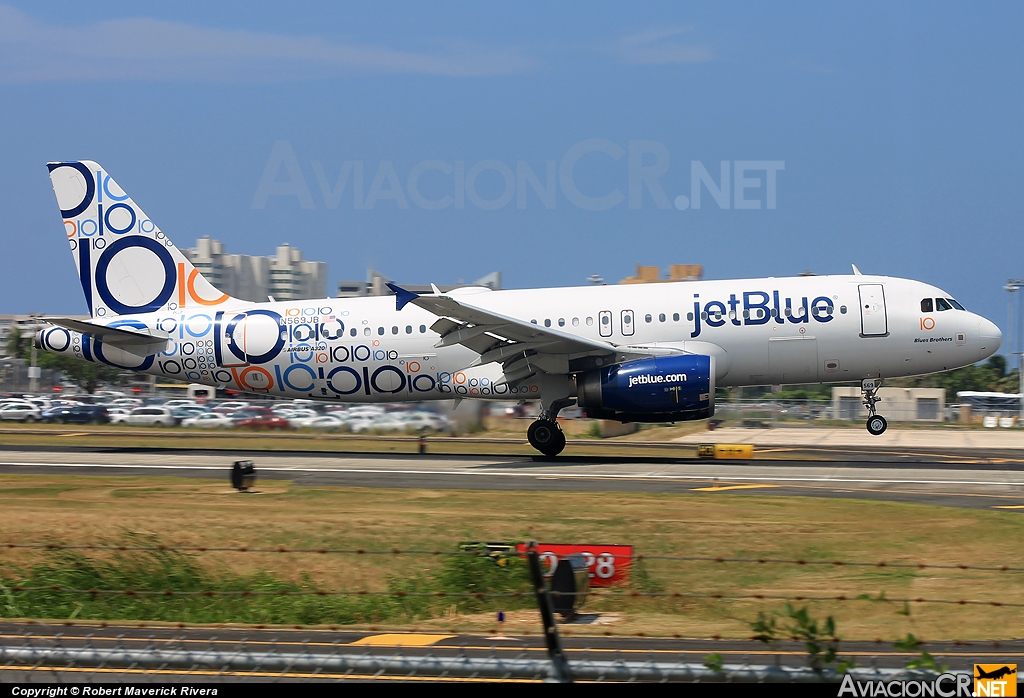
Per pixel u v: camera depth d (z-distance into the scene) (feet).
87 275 446.19
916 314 380.99
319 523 248.32
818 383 399.03
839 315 381.19
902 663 129.39
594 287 408.05
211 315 429.79
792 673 100.32
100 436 595.47
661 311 389.80
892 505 270.46
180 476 355.97
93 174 446.19
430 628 161.89
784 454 469.57
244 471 312.71
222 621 193.36
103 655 105.19
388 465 390.01
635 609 180.96
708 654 132.46
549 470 364.17
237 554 226.79
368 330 414.00
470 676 101.81
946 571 194.08
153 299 444.14
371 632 150.61
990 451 505.25
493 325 367.86
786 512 259.60
